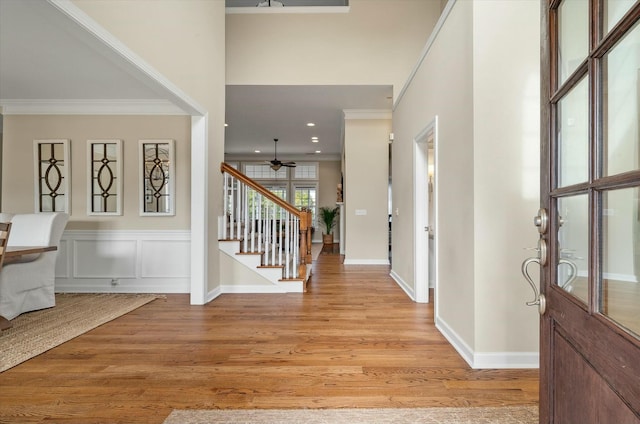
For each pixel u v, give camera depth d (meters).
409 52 5.41
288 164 9.89
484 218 2.37
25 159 4.57
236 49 5.44
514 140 2.36
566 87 1.02
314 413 1.82
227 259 4.53
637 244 0.73
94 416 1.80
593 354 0.85
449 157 2.87
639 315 0.72
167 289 4.55
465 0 2.51
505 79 2.36
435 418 1.78
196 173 3.97
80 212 4.57
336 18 5.45
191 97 3.65
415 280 4.04
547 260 1.14
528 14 2.37
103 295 4.38
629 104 0.75
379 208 6.88
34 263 3.64
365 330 3.08
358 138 6.86
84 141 4.58
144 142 4.57
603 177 0.81
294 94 5.87
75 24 2.07
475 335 2.36
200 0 3.87
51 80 3.87
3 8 2.51
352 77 5.44
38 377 2.21
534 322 2.36
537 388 2.08
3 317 3.07
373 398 1.97
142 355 2.54
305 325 3.22
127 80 3.87
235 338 2.89
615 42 0.77
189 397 1.98
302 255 4.59
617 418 0.74
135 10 2.63
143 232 4.56
